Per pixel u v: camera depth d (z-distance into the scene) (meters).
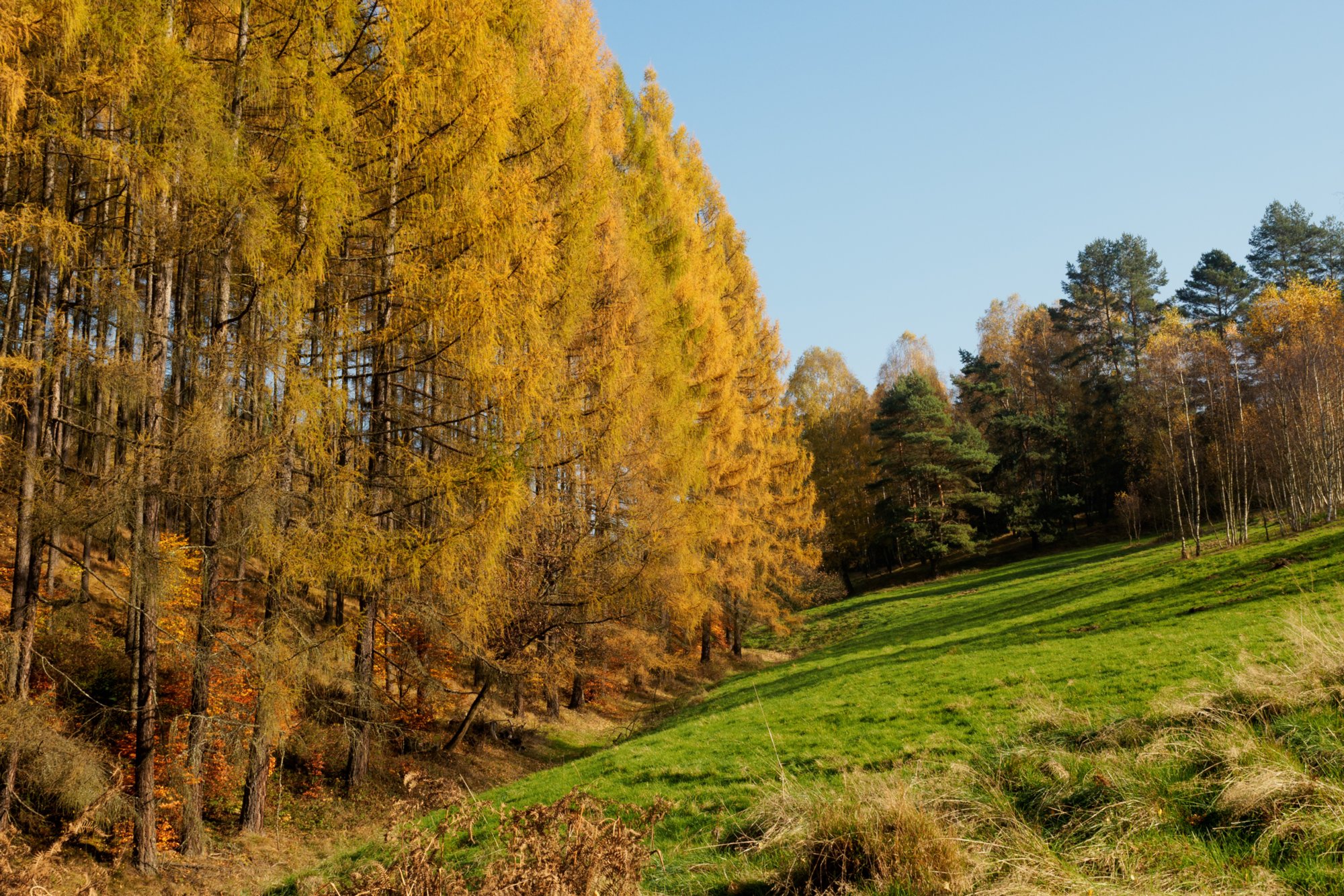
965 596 34.09
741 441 25.75
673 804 7.15
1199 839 4.48
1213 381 41.28
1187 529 40.12
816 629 36.19
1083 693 9.50
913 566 52.81
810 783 7.91
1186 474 41.41
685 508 18.28
